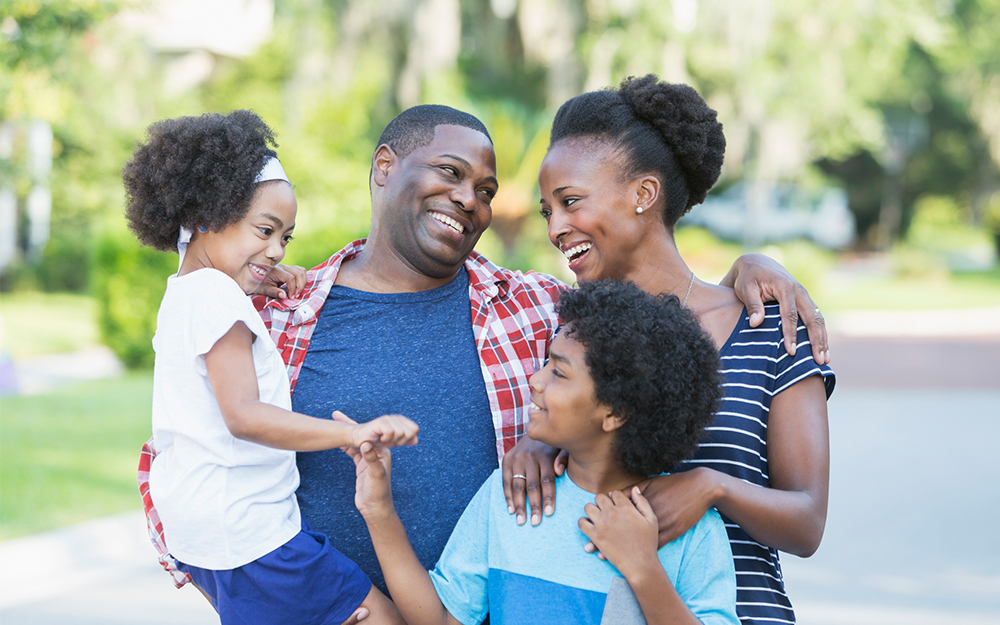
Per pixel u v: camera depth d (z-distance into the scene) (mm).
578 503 2076
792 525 2027
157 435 2311
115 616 5184
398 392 2529
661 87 2324
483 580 2156
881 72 23031
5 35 7953
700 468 2025
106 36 10617
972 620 5000
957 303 23828
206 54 20125
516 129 15672
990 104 32625
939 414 11078
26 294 19156
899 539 6367
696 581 2012
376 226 2682
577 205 2312
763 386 2195
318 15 15898
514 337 2688
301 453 2486
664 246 2375
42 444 8648
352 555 2455
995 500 7305
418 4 16531
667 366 1956
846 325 19906
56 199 15711
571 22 17641
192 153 2264
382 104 16703
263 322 2539
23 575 5809
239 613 2242
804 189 32094
